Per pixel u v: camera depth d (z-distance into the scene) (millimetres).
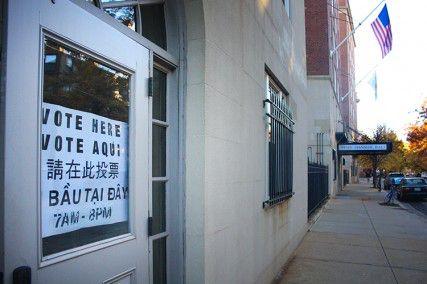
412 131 42031
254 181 5340
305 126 11172
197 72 3732
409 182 25812
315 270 6949
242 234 4750
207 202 3670
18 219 2029
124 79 2988
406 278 6461
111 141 2822
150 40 3588
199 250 3602
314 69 26000
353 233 10906
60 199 2354
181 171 3693
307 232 11039
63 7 2369
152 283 3189
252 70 5355
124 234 2910
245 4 5105
